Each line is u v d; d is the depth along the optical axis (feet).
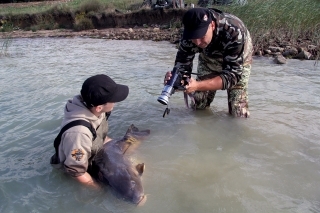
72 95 19.19
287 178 10.83
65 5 72.79
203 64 15.52
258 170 11.33
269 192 10.16
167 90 12.28
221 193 10.19
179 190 10.39
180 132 14.29
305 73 22.85
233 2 36.76
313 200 9.75
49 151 12.87
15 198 10.14
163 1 58.80
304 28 33.32
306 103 17.10
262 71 23.59
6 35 57.98
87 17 62.39
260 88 19.67
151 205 9.72
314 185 10.44
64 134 10.72
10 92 20.13
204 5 46.88
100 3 66.69
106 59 30.40
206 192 10.27
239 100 15.30
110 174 10.70
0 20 66.95
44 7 80.48
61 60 30.78
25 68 27.40
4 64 29.60
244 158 12.13
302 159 11.91
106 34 51.21
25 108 17.29
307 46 29.91
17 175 11.32
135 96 18.93
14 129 14.80
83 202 9.93
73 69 26.35
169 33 47.03
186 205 9.69
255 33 32.63
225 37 13.06
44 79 23.20
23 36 55.93
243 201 9.78
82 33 55.36
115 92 11.13
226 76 13.37
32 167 11.79
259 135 13.79
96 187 10.60
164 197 10.07
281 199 9.81
